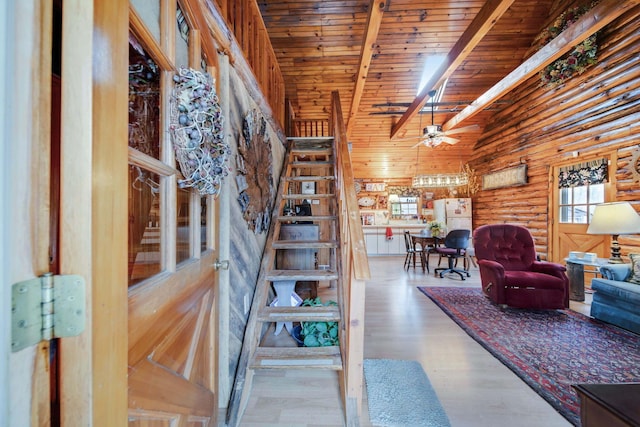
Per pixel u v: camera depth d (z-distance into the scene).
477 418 1.56
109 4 0.57
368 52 3.09
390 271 5.48
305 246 2.28
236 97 1.81
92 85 0.52
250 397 1.74
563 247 4.48
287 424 1.52
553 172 4.62
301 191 5.01
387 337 2.56
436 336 2.57
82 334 0.50
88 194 0.51
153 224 0.88
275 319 1.83
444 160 7.34
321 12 3.96
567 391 1.77
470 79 5.19
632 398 0.81
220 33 1.56
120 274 0.60
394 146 6.91
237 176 1.79
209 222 1.29
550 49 3.01
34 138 0.45
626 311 2.61
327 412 1.61
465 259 5.04
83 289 0.50
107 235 0.56
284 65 4.77
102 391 0.53
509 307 3.30
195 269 1.08
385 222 7.82
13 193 0.42
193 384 1.04
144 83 0.86
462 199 6.95
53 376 0.51
